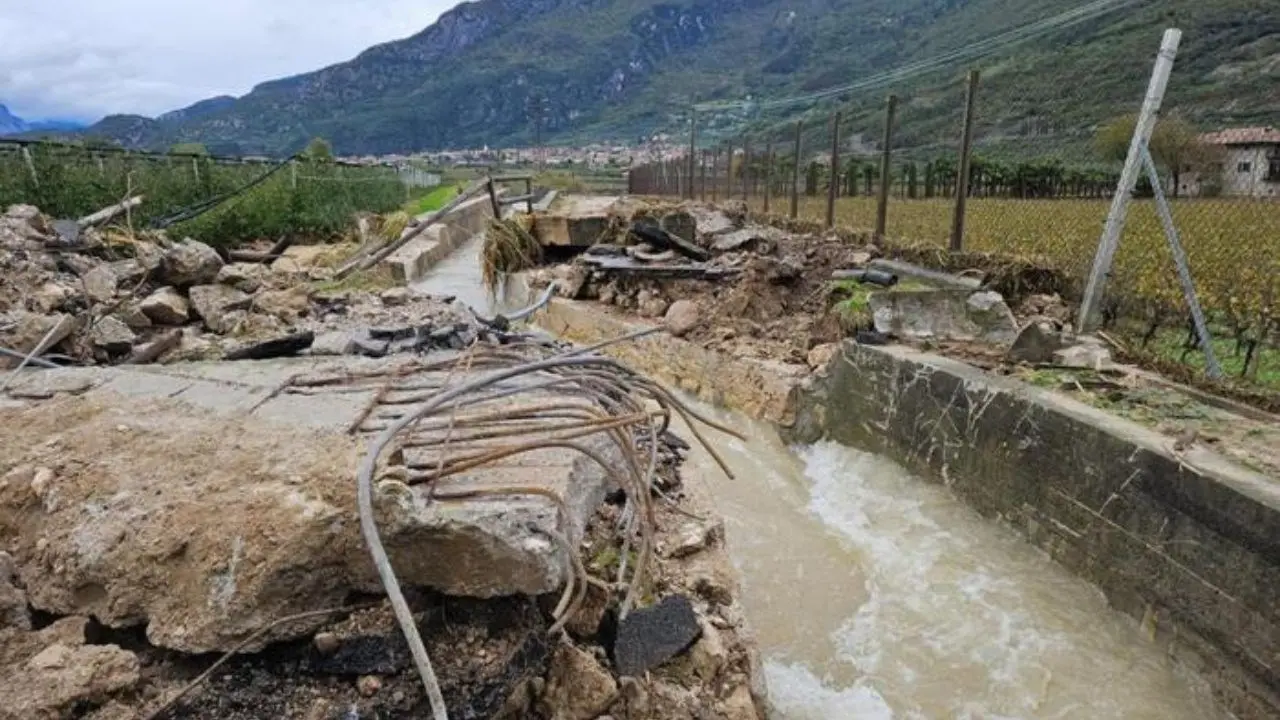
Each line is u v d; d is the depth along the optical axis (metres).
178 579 2.67
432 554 2.65
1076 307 8.58
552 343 6.52
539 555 2.68
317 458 3.09
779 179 22.22
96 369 4.88
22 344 5.70
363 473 2.53
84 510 2.94
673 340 10.34
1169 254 8.04
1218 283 7.01
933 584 5.68
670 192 31.31
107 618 2.70
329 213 22.03
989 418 6.29
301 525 2.63
